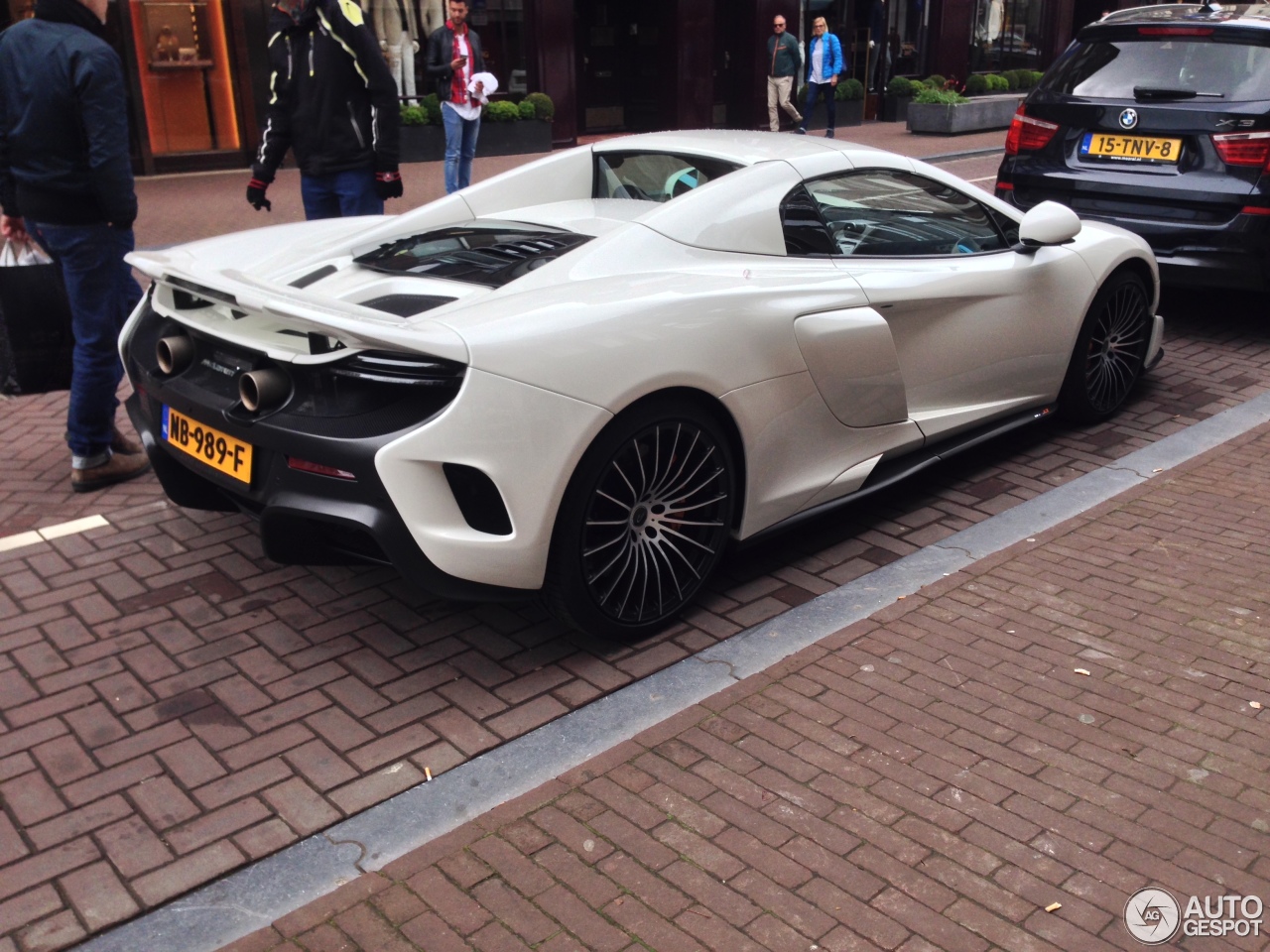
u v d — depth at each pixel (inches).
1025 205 258.7
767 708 118.6
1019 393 180.5
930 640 131.6
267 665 128.6
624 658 129.6
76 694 123.6
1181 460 185.5
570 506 119.3
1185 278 239.1
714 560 137.9
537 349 113.9
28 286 173.0
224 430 122.6
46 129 160.6
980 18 941.2
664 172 162.2
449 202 164.4
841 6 838.5
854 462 152.3
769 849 97.9
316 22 218.1
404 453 109.3
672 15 736.3
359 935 89.1
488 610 140.8
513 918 90.5
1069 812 102.0
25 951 88.6
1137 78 243.1
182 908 93.1
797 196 149.8
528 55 678.5
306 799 106.1
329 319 107.3
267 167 233.6
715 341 128.8
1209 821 100.7
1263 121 224.8
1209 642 130.3
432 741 114.7
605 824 101.3
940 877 94.5
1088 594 141.6
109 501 175.8
